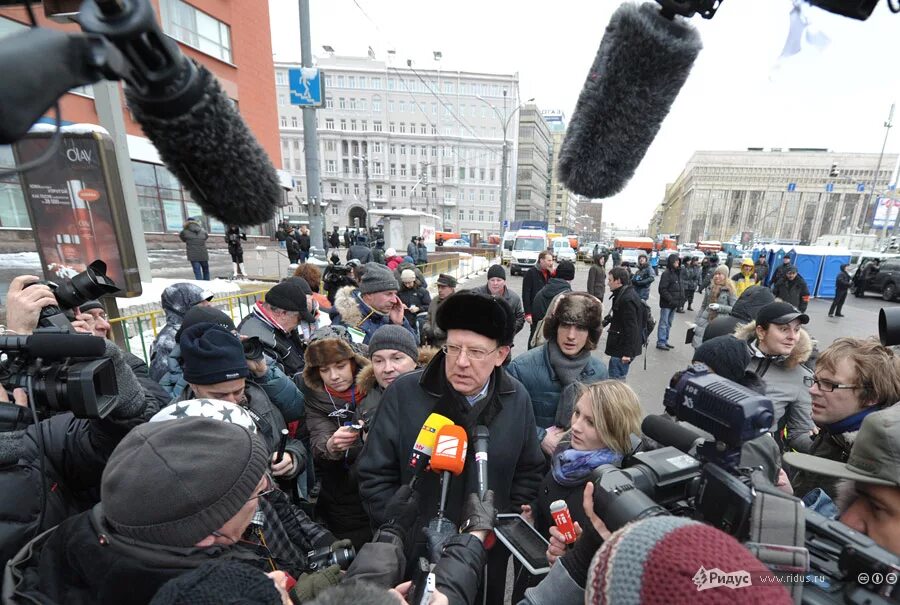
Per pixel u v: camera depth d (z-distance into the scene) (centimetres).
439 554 111
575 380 235
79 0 41
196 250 917
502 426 152
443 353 153
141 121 51
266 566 112
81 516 96
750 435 84
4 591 87
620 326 426
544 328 250
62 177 361
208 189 59
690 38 62
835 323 1052
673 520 64
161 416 132
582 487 159
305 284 367
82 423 126
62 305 163
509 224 3131
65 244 376
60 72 33
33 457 115
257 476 103
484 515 115
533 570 125
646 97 68
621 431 155
